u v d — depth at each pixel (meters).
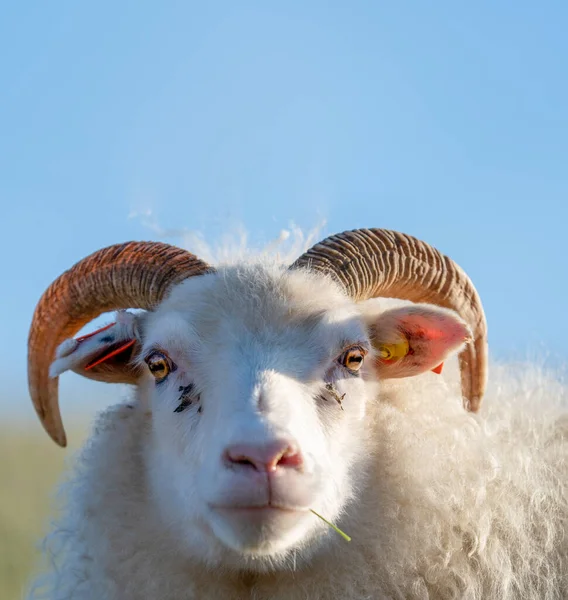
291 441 4.36
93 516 5.41
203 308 5.10
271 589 5.07
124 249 5.71
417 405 5.54
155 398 5.24
